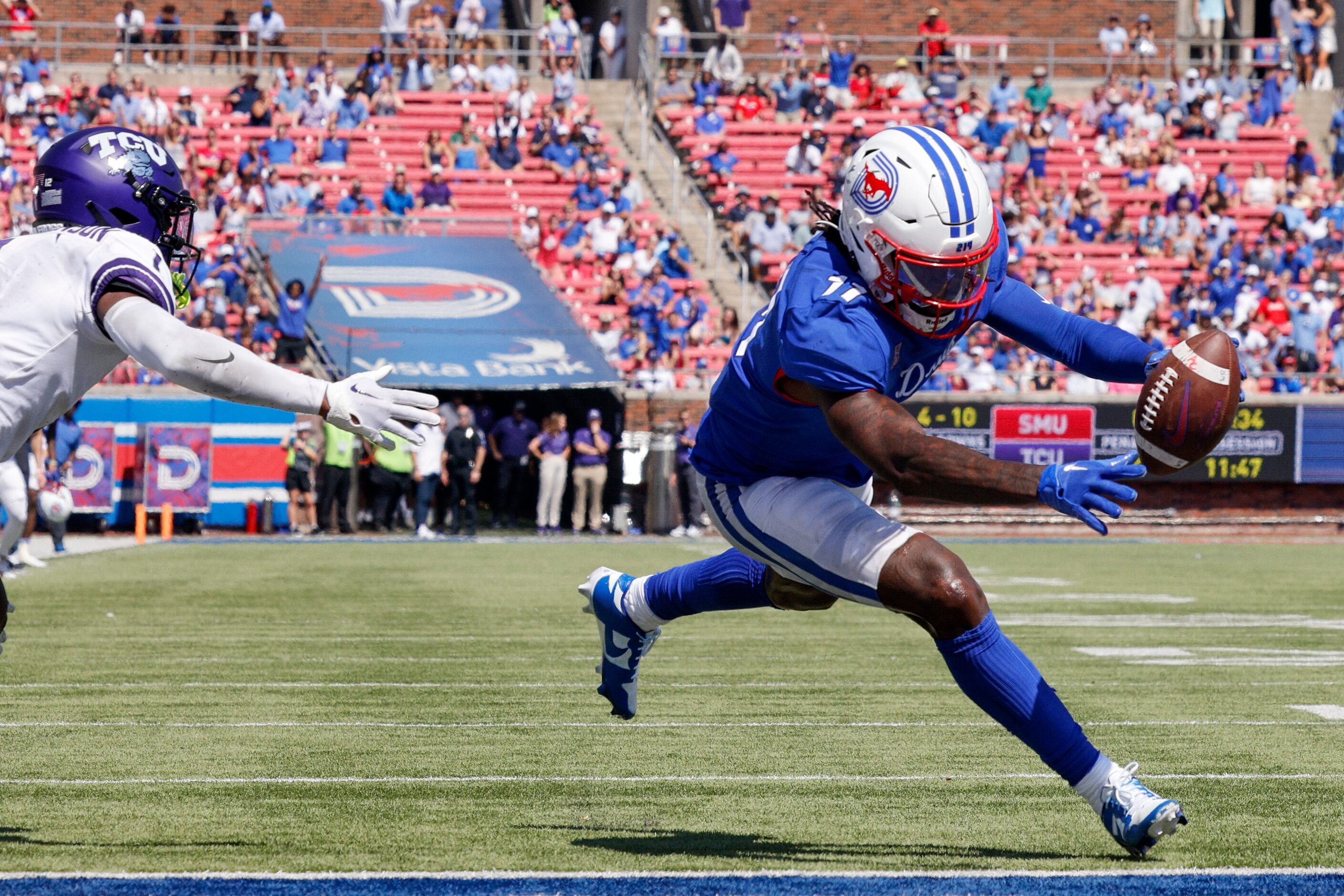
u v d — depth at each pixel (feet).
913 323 47.24
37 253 43.68
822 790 60.44
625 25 380.78
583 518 250.16
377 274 264.31
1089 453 255.70
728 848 50.60
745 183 316.19
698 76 338.54
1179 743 70.90
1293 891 45.14
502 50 344.69
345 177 301.63
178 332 41.52
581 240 291.58
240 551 204.54
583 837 52.06
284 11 348.59
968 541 254.47
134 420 235.40
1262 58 361.51
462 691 86.33
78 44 319.68
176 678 90.74
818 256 47.42
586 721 76.38
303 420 236.43
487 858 48.80
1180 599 149.79
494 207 301.02
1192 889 45.29
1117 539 259.80
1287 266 298.97
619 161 322.14
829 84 340.18
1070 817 55.67
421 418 42.32
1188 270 300.20
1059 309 50.78
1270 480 262.06
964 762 66.33
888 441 43.73
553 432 247.09
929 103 335.26
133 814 55.01
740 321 279.69
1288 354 275.59
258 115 308.81
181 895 44.14
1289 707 82.02
